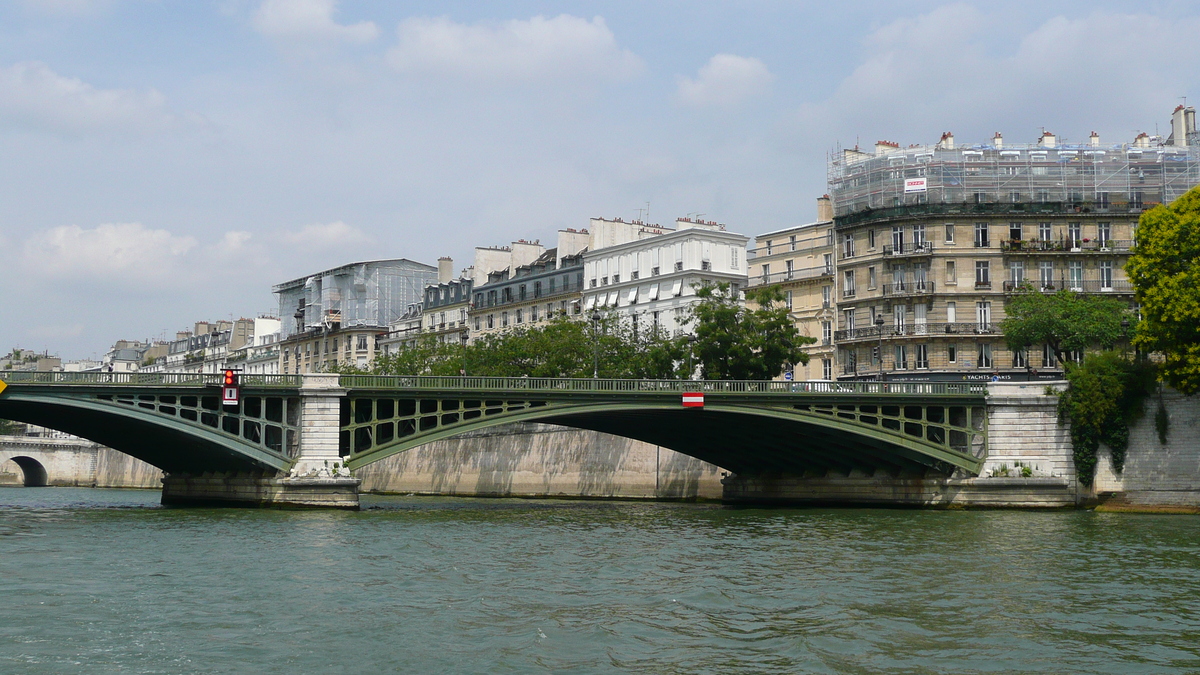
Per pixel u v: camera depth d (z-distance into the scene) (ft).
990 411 250.37
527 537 182.09
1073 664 93.04
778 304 370.94
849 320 331.77
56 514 227.81
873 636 102.22
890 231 320.70
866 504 270.46
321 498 227.20
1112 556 156.87
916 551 163.12
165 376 221.25
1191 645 99.76
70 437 588.91
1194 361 225.56
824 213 372.79
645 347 341.82
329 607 114.42
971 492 248.73
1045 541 176.14
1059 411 245.04
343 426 246.88
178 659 92.68
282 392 226.99
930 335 309.63
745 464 290.76
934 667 91.71
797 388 249.75
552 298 429.38
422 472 380.37
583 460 336.90
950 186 314.76
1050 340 293.84
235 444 224.33
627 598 120.57
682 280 379.55
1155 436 238.68
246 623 106.22
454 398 233.35
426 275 559.79
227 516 215.10
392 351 513.45
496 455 360.07
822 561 151.53
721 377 287.48
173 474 272.31
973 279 311.47
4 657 92.84
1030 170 314.96
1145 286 239.30
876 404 248.73
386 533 185.78
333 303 552.82
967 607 116.26
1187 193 236.43
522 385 238.89
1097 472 243.19
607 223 422.82
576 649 96.22
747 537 184.14
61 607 113.50
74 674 88.17
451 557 153.89
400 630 103.19
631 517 231.30
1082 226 314.55
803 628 105.19
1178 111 334.44
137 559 148.77
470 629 103.81
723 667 91.09
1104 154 317.83
